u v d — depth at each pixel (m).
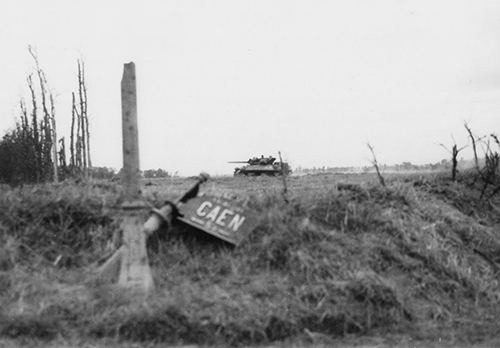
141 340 8.59
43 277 10.08
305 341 8.91
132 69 10.34
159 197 12.66
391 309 9.74
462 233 13.00
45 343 8.37
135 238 10.02
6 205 11.66
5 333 8.55
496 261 12.56
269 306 9.34
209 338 8.70
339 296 9.70
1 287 9.73
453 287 11.05
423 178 15.26
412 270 11.09
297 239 10.98
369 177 20.38
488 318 10.23
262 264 10.68
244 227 11.34
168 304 9.02
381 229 11.98
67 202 11.88
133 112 10.28
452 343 9.05
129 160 10.22
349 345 8.86
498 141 15.71
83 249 11.27
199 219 11.34
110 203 12.16
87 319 8.84
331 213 12.07
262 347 8.64
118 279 9.95
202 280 10.20
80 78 26.20
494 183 15.52
